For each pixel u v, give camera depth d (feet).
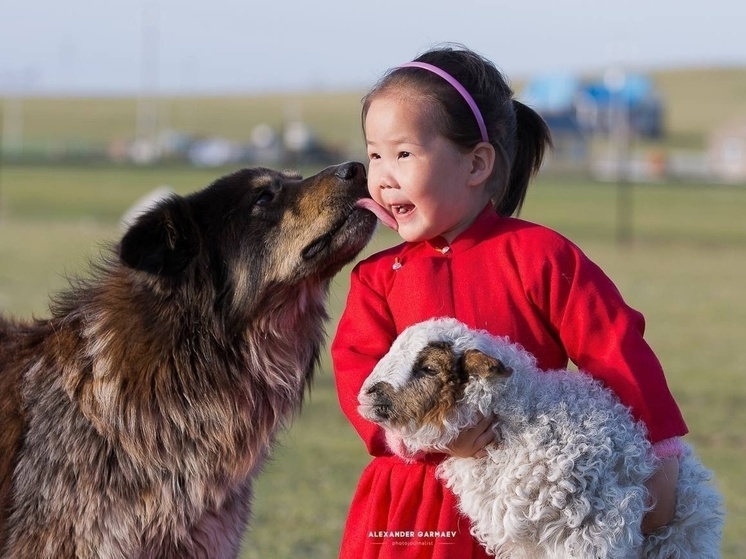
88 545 19.95
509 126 17.85
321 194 21.56
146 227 20.54
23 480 20.27
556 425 15.25
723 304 88.02
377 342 17.52
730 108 578.66
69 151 330.95
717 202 207.62
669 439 16.21
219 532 21.47
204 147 346.54
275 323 21.93
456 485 15.81
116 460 20.26
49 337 21.65
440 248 17.56
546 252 16.92
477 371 14.89
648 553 16.25
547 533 15.07
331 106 616.39
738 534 30.99
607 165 320.29
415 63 17.43
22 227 138.00
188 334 20.99
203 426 20.94
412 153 16.85
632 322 16.76
